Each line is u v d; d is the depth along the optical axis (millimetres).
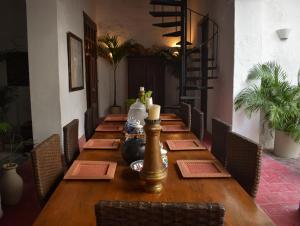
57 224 1129
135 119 2373
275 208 2816
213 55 5766
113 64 8273
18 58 5531
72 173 1652
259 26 4555
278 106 4301
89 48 6859
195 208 868
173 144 2293
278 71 4551
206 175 1617
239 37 4562
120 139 2486
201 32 7035
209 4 6121
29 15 4219
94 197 1367
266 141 4938
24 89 5770
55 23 4234
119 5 8180
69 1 4934
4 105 5438
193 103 6695
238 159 1809
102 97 8188
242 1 4500
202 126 2943
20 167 3963
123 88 8469
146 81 8188
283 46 4766
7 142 4805
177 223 887
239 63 4602
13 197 2830
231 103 4738
